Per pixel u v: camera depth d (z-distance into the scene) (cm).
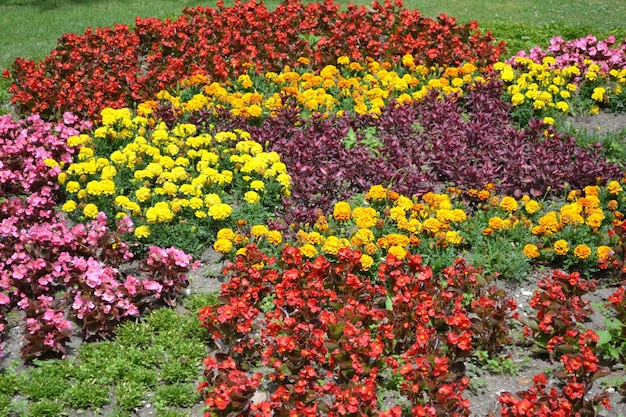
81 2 1705
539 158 825
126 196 778
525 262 690
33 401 541
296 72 1086
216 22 1162
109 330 607
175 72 1027
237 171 818
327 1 1220
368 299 622
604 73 1061
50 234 656
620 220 759
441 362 520
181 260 639
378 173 811
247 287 619
